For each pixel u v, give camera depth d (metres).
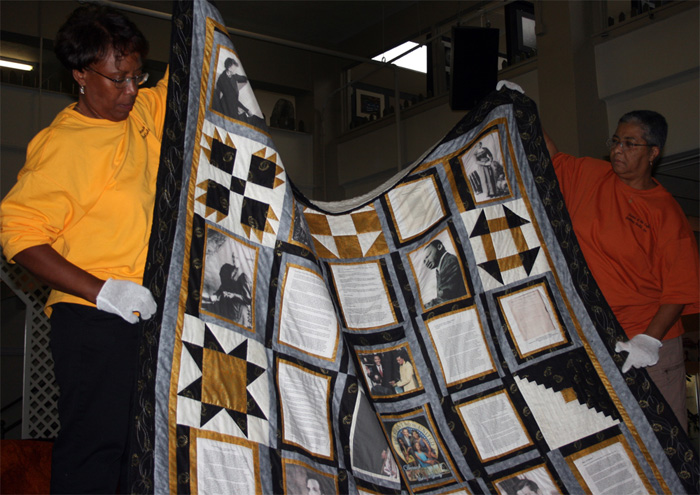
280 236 1.92
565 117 7.09
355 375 1.96
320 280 1.96
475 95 6.18
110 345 1.51
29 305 4.01
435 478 2.04
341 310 2.21
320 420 1.84
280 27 10.52
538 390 2.10
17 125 7.63
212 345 1.68
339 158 10.62
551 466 2.03
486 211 2.31
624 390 2.10
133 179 1.60
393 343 2.19
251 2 9.75
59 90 8.04
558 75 7.20
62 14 8.36
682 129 6.48
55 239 1.51
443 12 9.16
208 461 1.56
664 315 2.23
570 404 2.09
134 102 1.68
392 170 9.62
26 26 8.09
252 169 1.92
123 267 1.58
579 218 2.50
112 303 1.45
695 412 5.89
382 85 10.23
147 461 1.46
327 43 11.04
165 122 1.76
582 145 6.95
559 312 2.19
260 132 1.96
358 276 2.26
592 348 2.14
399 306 2.23
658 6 6.80
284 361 1.83
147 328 1.55
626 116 2.48
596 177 2.55
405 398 2.13
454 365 2.15
